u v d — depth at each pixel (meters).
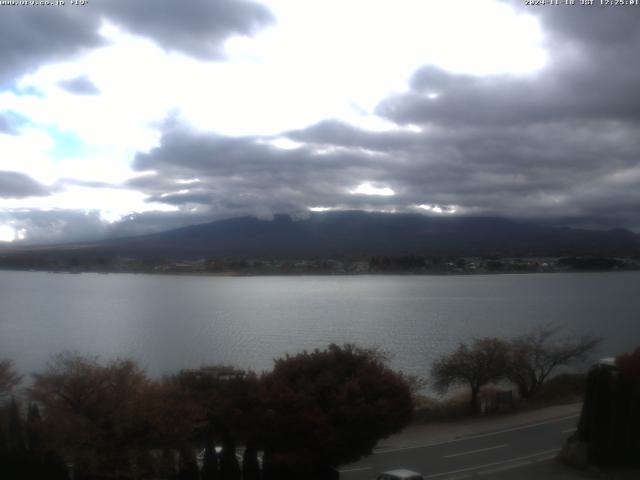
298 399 25.55
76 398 26.36
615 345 81.19
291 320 123.56
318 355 29.05
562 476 27.62
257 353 77.25
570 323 112.88
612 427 28.86
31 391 27.28
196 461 25.62
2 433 25.78
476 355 44.69
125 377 28.92
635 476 27.52
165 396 26.45
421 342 85.38
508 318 123.75
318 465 26.39
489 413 39.84
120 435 25.16
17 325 117.62
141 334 101.38
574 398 43.78
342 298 190.25
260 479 25.66
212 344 87.00
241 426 25.75
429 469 28.78
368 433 26.08
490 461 29.98
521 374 45.56
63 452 24.98
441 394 45.06
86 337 97.81
